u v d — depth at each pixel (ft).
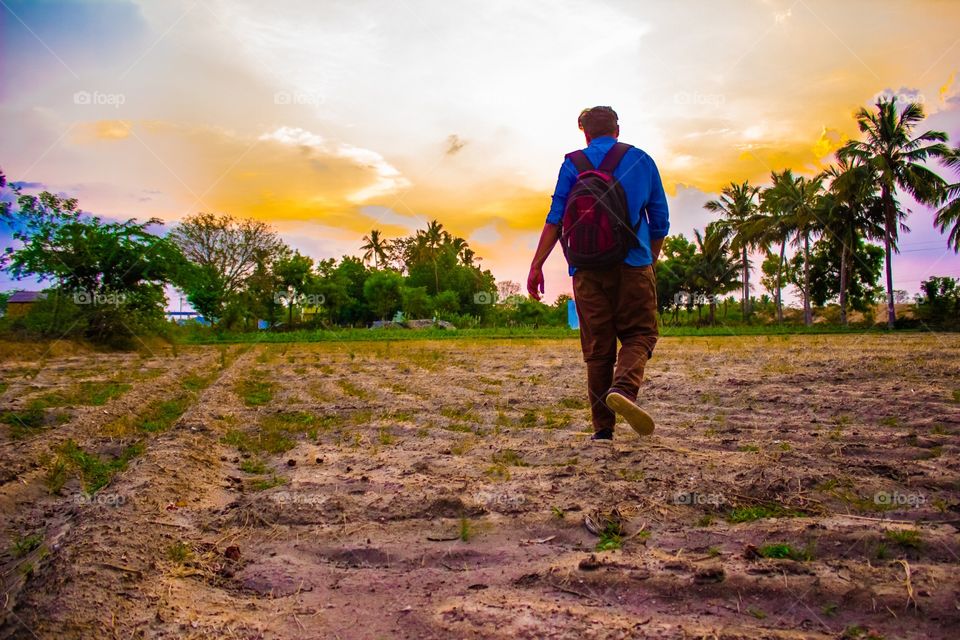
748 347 44.27
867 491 9.05
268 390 24.32
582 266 11.26
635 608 6.05
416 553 7.71
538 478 10.40
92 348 54.39
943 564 6.63
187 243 124.06
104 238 56.59
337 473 11.41
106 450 13.79
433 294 247.09
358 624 5.98
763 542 7.40
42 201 54.24
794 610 5.87
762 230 144.77
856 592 6.07
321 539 8.25
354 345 69.62
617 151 11.29
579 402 19.04
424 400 20.38
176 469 11.21
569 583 6.59
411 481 10.48
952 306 116.57
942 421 13.46
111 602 6.19
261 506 9.42
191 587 6.81
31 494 10.66
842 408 15.44
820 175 129.49
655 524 8.20
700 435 13.44
